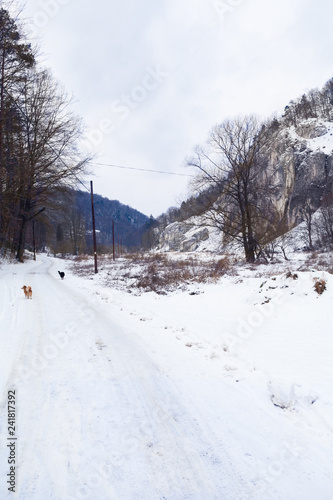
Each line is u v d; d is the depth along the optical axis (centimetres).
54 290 1414
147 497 225
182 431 316
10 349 557
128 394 398
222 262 2206
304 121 8225
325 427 325
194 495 229
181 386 429
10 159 1941
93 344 611
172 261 2981
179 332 737
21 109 2095
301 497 228
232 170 2594
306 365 503
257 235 2534
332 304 777
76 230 7600
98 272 2506
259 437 309
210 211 2667
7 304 1008
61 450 278
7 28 1603
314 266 1891
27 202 2850
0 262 2438
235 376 468
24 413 341
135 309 1021
